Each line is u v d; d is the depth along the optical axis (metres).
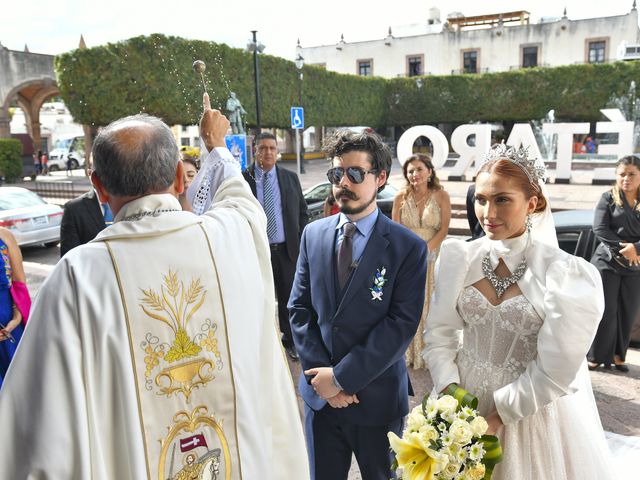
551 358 1.69
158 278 1.36
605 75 30.98
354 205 2.21
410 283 2.18
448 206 4.46
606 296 4.20
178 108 18.16
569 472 1.89
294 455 1.70
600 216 4.23
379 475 2.23
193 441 1.38
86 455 1.20
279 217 4.85
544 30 39.78
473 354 1.99
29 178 26.30
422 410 1.77
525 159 1.83
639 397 3.86
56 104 51.88
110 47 17.92
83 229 3.87
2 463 1.19
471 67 42.28
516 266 1.90
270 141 4.82
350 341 2.18
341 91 31.55
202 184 1.85
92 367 1.25
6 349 3.15
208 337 1.42
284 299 4.89
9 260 3.20
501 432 1.88
